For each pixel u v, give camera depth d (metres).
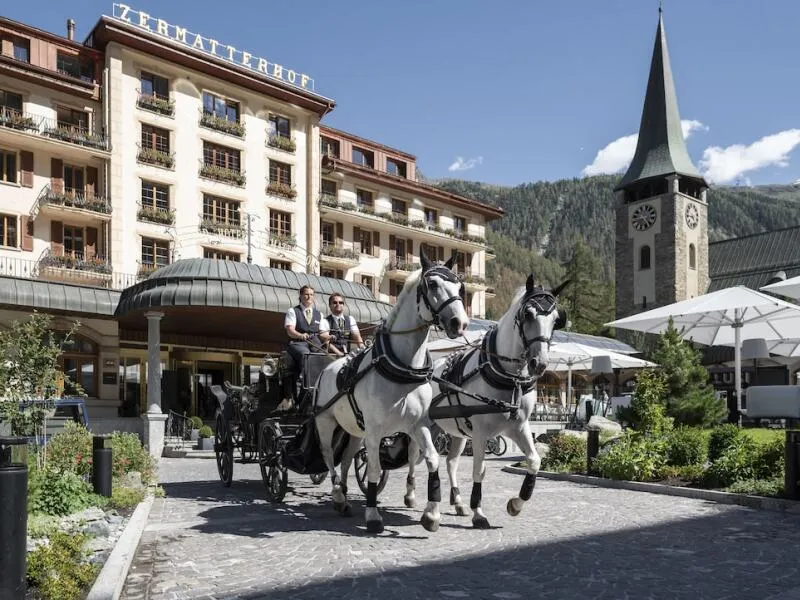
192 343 33.16
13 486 4.12
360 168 48.66
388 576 5.48
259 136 43.34
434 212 54.81
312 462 8.52
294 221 44.72
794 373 45.28
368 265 49.44
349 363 7.65
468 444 19.02
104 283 35.12
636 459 11.52
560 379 49.78
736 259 79.12
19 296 25.67
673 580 5.41
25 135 33.00
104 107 36.66
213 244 39.97
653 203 70.12
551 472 12.97
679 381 19.94
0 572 4.04
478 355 7.66
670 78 72.56
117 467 10.62
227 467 11.46
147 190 37.94
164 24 40.28
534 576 5.49
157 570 5.71
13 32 34.59
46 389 9.71
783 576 5.54
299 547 6.50
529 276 7.11
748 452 10.66
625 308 72.00
